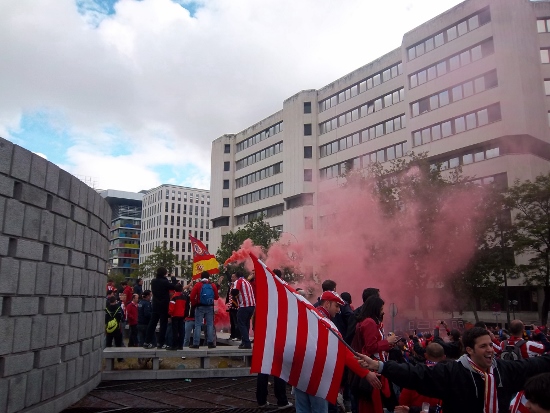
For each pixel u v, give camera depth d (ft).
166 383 35.04
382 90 160.97
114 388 32.99
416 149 143.74
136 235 417.49
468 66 131.95
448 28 138.82
